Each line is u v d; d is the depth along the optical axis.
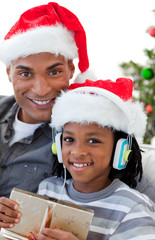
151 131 1.67
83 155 0.80
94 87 0.81
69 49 0.99
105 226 0.81
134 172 0.95
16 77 0.99
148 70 1.56
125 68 1.67
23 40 0.93
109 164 0.87
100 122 0.79
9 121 1.18
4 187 1.11
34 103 1.01
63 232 0.71
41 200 0.77
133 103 0.88
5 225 0.78
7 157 1.12
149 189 0.98
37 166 1.09
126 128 0.83
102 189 0.87
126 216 0.79
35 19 1.00
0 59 1.04
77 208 0.75
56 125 0.87
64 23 1.00
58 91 0.99
